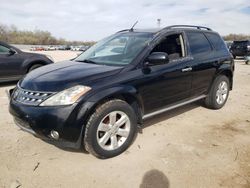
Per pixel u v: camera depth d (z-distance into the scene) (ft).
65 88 9.91
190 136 13.12
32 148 11.59
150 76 12.14
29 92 10.41
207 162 10.61
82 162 10.56
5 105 18.01
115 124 10.85
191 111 17.16
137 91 11.59
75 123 9.72
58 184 9.18
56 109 9.65
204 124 14.85
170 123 14.88
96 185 9.16
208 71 15.97
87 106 9.82
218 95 17.43
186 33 15.10
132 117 11.40
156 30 14.11
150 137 12.92
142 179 9.50
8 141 12.19
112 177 9.61
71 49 194.29
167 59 11.71
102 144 10.52
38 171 9.89
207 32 16.96
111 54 13.53
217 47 17.30
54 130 9.73
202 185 9.14
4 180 9.30
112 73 11.07
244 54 65.10
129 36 14.23
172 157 10.99
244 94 23.07
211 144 12.25
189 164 10.45
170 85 13.35
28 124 10.11
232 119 15.83
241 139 12.85
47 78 10.80
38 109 9.83
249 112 17.33
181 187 9.04
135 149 11.66
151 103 12.60
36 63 26.81
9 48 24.90
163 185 9.16
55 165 10.32
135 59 12.05
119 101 10.85
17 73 25.35
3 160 10.55
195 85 15.24
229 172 9.92
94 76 10.67
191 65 14.52
